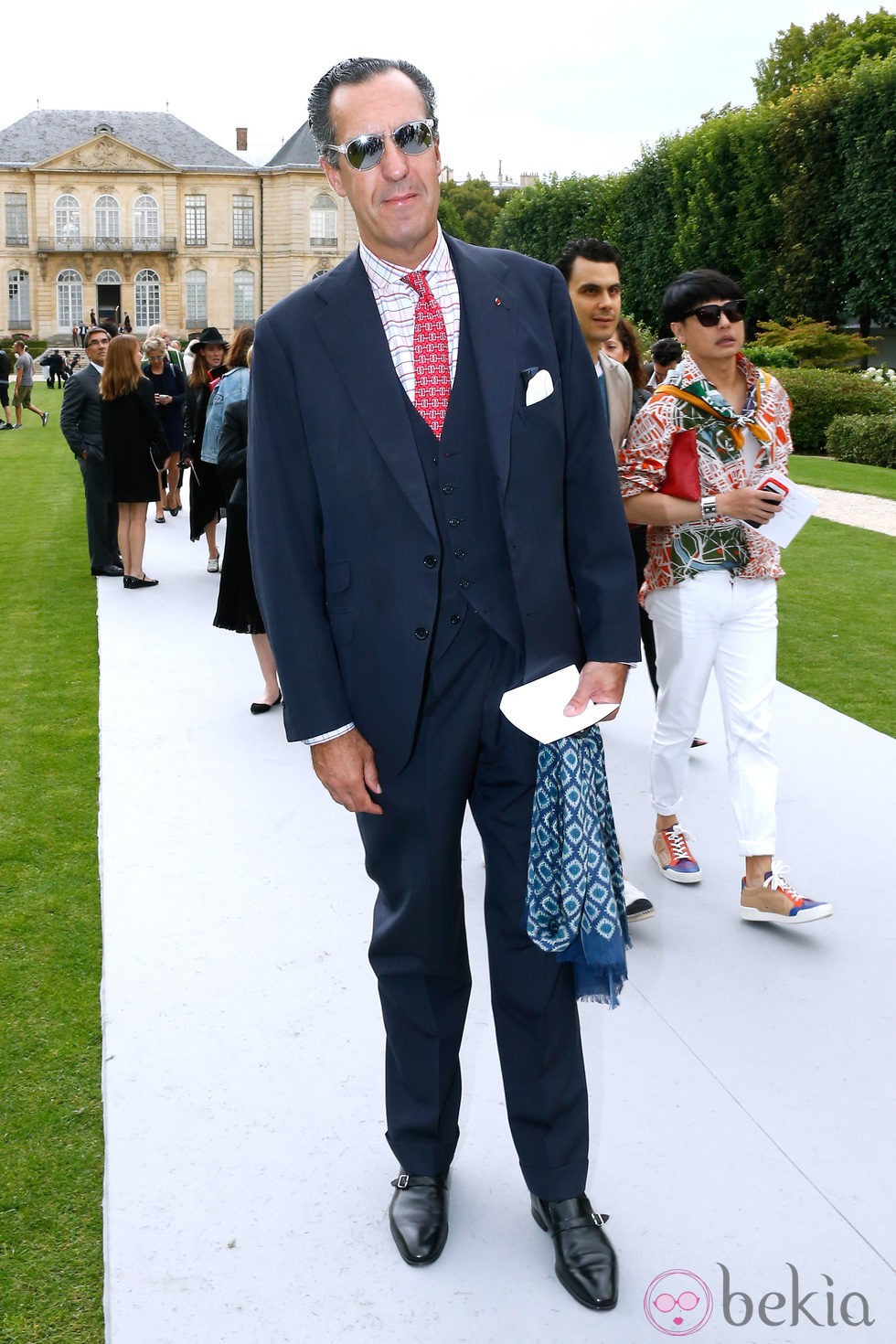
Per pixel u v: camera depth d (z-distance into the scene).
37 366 55.28
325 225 75.19
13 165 73.50
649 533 3.33
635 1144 2.42
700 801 4.28
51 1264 2.17
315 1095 2.58
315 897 3.53
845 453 17.47
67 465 16.31
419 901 2.06
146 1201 2.26
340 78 1.88
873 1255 2.13
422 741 2.01
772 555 3.19
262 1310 2.01
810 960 3.14
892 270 27.58
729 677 3.29
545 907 1.95
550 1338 1.96
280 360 1.94
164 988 3.02
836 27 44.62
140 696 5.60
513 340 1.93
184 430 11.48
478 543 1.95
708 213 32.06
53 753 4.92
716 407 3.10
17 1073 2.74
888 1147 2.41
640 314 36.41
